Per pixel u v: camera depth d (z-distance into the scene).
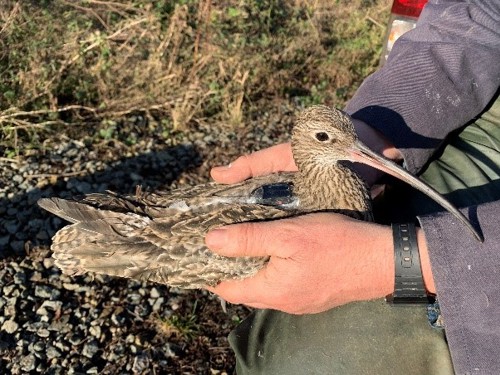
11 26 0.82
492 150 0.43
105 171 0.76
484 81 0.44
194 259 0.45
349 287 0.36
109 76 0.84
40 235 0.67
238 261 0.44
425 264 0.35
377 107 0.44
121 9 0.92
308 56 0.97
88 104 0.83
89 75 0.84
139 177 0.75
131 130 0.82
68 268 0.47
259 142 0.83
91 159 0.77
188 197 0.48
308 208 0.46
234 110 0.85
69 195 0.72
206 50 0.89
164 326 0.59
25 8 0.86
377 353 0.36
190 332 0.59
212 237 0.36
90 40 0.84
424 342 0.35
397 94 0.44
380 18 1.04
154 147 0.80
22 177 0.74
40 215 0.69
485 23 0.45
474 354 0.32
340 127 0.44
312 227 0.36
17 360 0.56
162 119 0.84
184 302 0.61
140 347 0.58
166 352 0.57
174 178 0.76
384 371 0.36
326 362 0.37
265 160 0.51
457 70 0.44
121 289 0.62
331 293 0.36
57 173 0.75
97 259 0.46
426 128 0.43
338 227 0.36
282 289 0.37
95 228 0.46
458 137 0.45
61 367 0.56
